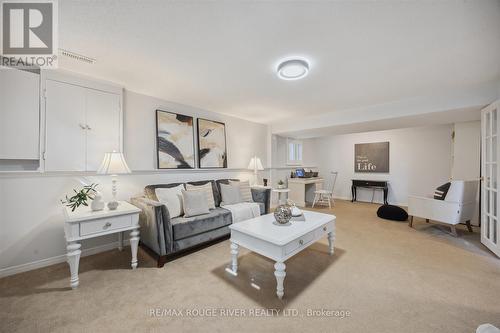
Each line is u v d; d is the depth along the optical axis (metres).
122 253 2.55
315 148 7.09
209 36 1.67
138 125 2.94
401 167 5.53
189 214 2.65
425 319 1.46
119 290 1.79
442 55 1.94
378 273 2.07
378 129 4.57
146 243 2.47
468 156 3.79
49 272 2.09
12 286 1.84
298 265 2.24
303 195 5.44
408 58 2.00
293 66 2.04
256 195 3.74
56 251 2.30
